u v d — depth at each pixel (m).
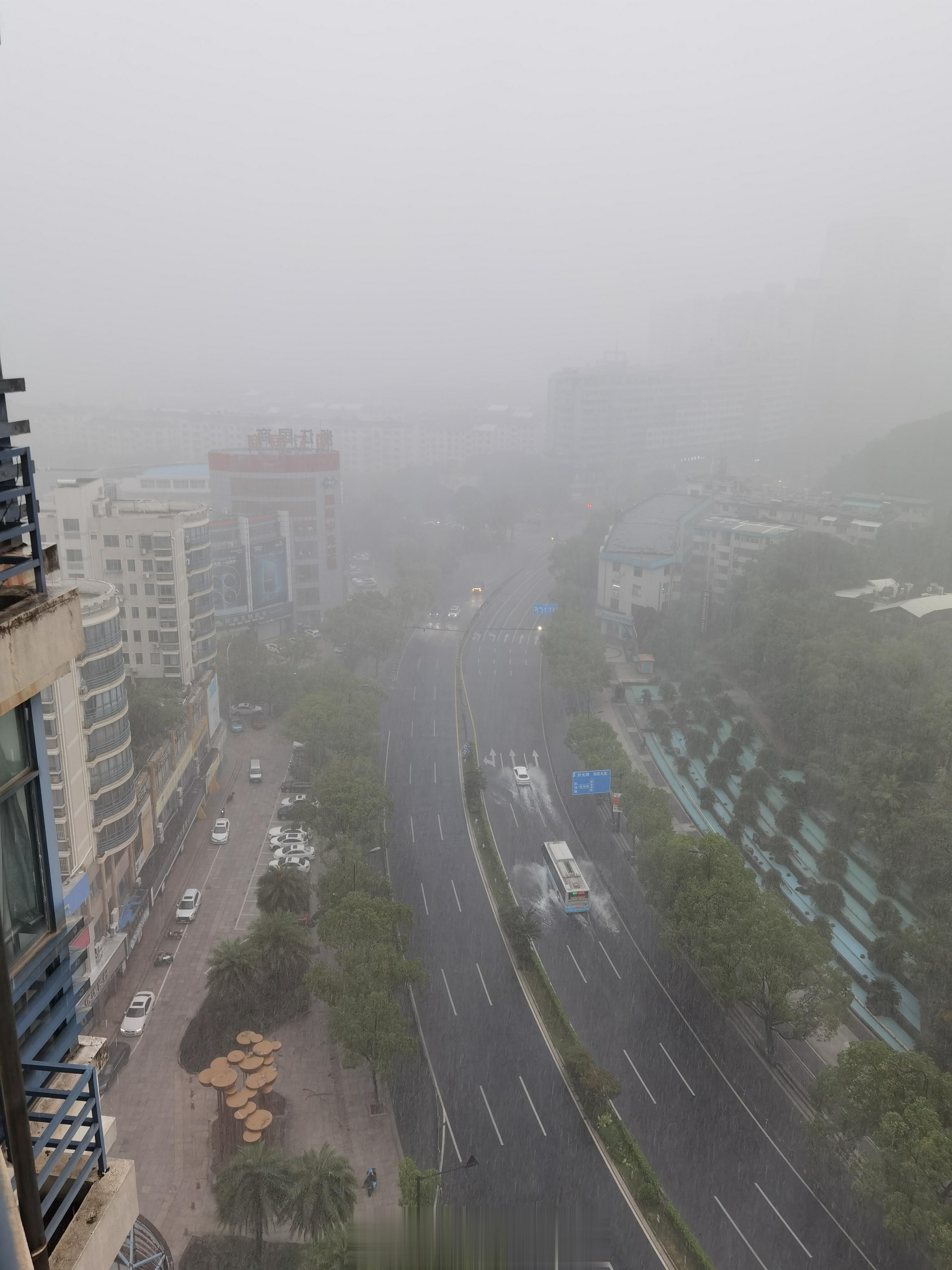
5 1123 8.09
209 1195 48.34
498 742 109.50
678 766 101.06
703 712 108.19
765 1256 45.69
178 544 88.56
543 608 144.88
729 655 122.75
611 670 117.25
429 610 163.62
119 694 65.31
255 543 137.50
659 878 69.00
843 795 84.38
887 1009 62.94
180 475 188.25
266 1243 45.94
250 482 143.25
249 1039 54.69
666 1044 60.78
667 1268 44.41
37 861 10.34
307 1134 52.59
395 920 61.72
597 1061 59.16
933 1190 41.41
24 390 9.54
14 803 9.89
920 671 92.69
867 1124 45.62
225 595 135.25
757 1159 51.62
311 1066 57.72
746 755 101.12
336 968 65.06
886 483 187.38
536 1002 64.31
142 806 72.06
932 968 63.44
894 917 70.81
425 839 86.62
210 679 95.81
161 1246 40.97
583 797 96.19
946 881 72.12
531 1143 52.31
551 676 117.00
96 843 63.69
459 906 75.81
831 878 77.50
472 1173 50.03
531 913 74.31
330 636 132.50
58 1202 10.12
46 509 88.31
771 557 129.88
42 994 10.17
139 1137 51.97
